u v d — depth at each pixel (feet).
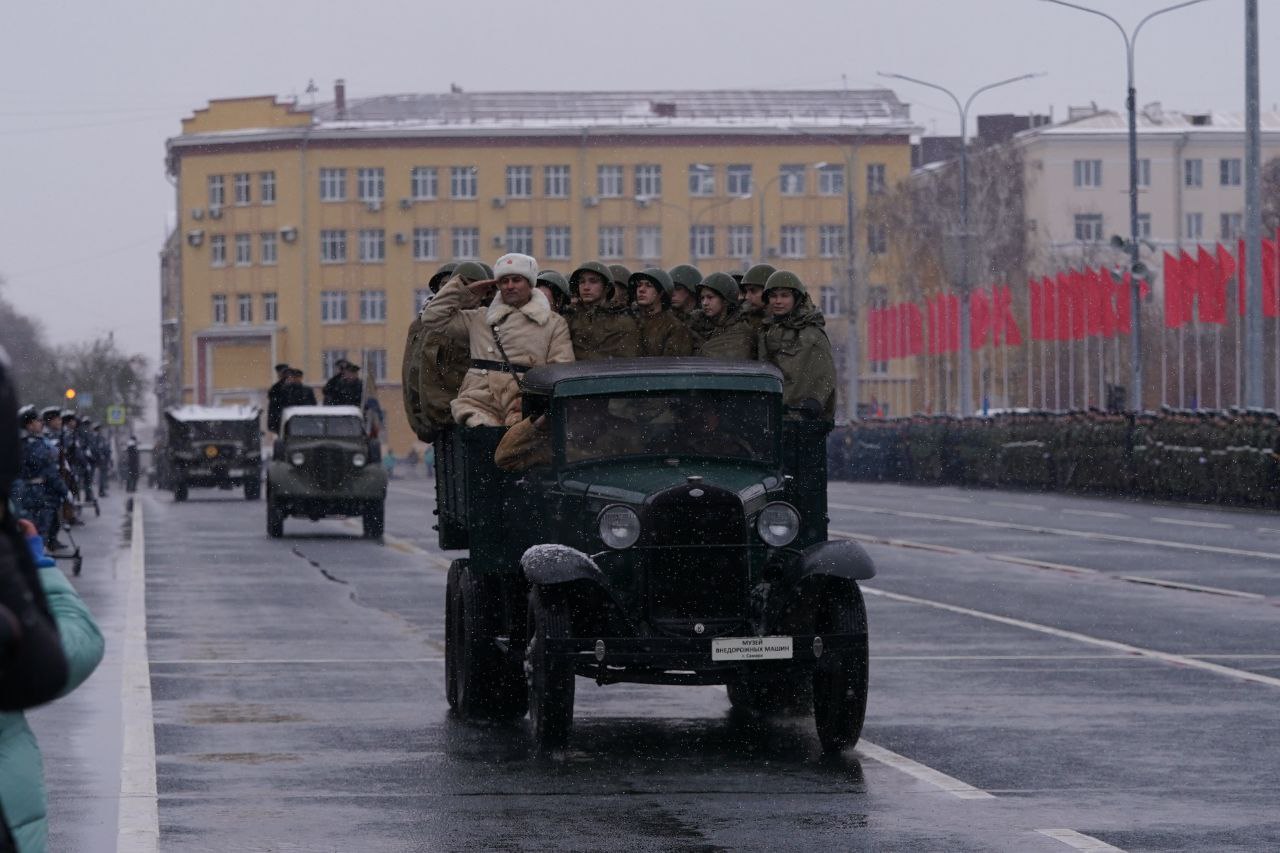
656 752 51.80
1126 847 38.88
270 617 90.94
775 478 53.16
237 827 41.34
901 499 223.92
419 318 63.41
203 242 547.49
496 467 55.11
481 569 55.01
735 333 60.34
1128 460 220.43
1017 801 44.09
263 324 541.34
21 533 18.97
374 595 103.91
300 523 190.19
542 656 50.26
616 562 51.37
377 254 541.34
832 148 546.67
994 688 63.82
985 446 263.49
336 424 164.35
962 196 302.66
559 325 58.44
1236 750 51.08
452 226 540.11
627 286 62.80
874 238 549.13
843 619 51.01
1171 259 240.32
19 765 20.95
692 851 38.70
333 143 539.29
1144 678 66.13
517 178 541.75
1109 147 570.87
